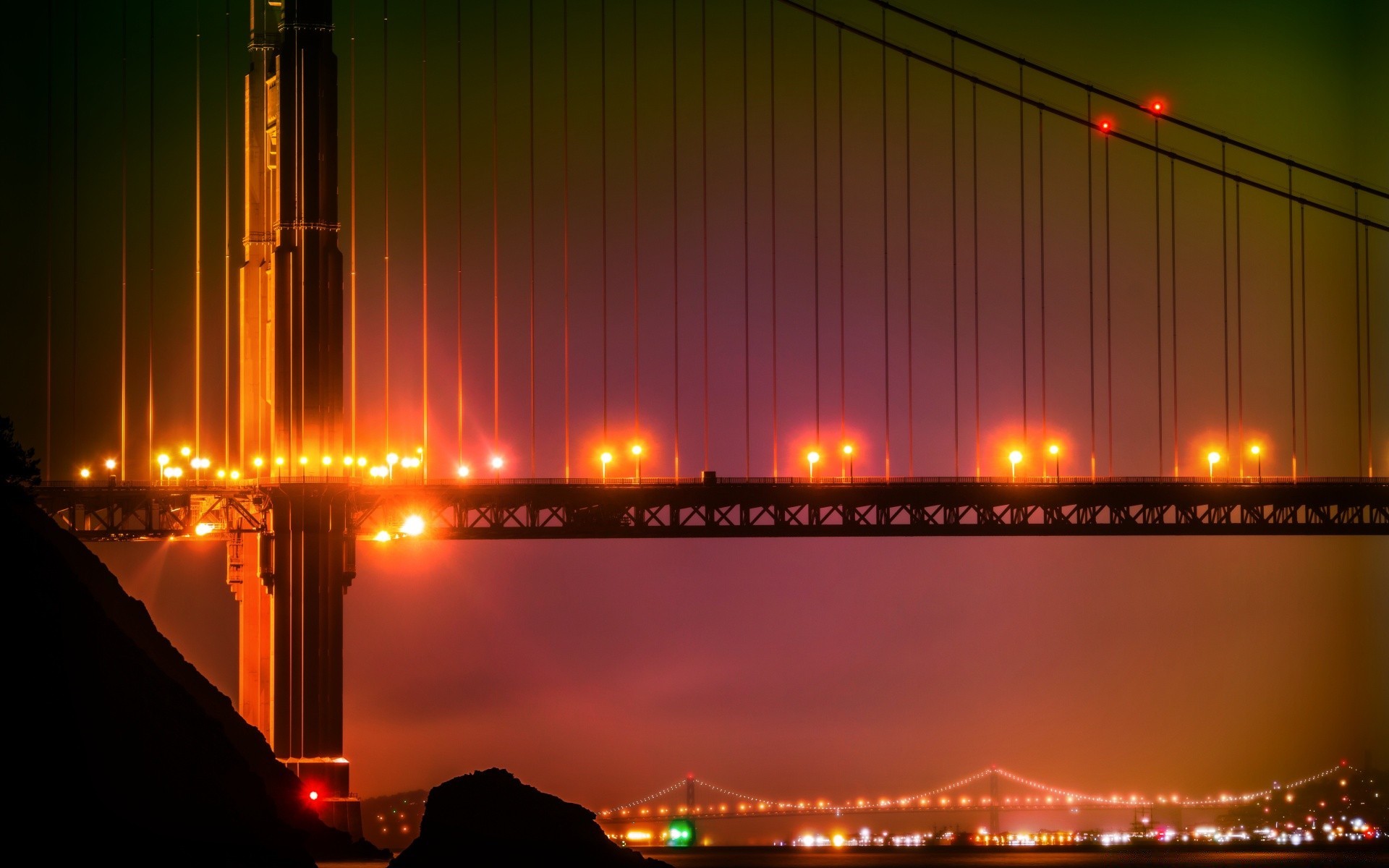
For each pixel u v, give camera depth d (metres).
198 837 56.88
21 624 57.19
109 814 55.09
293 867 58.16
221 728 63.97
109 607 67.62
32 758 54.59
